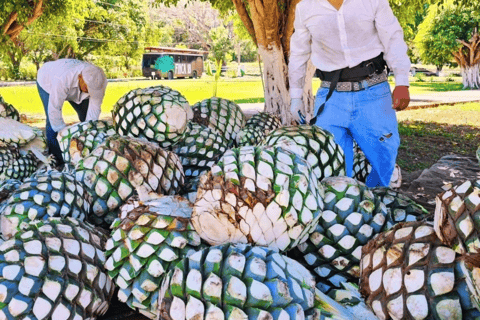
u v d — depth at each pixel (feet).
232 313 4.13
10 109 13.84
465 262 4.03
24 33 101.40
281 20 21.62
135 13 142.51
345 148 9.05
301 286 4.52
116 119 9.52
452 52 108.06
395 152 9.02
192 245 5.37
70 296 5.03
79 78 15.72
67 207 6.48
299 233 5.45
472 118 41.19
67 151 9.59
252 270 4.35
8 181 7.74
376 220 5.94
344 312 4.90
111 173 6.83
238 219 5.28
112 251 5.49
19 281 4.85
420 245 4.66
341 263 5.92
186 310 4.25
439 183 15.69
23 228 5.48
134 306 5.51
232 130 13.61
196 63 162.20
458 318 4.32
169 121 9.02
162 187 7.16
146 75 148.87
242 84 111.55
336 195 6.00
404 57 8.43
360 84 8.64
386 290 4.72
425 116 43.21
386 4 8.27
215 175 5.44
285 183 5.32
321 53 8.84
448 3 110.52
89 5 117.39
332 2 8.30
